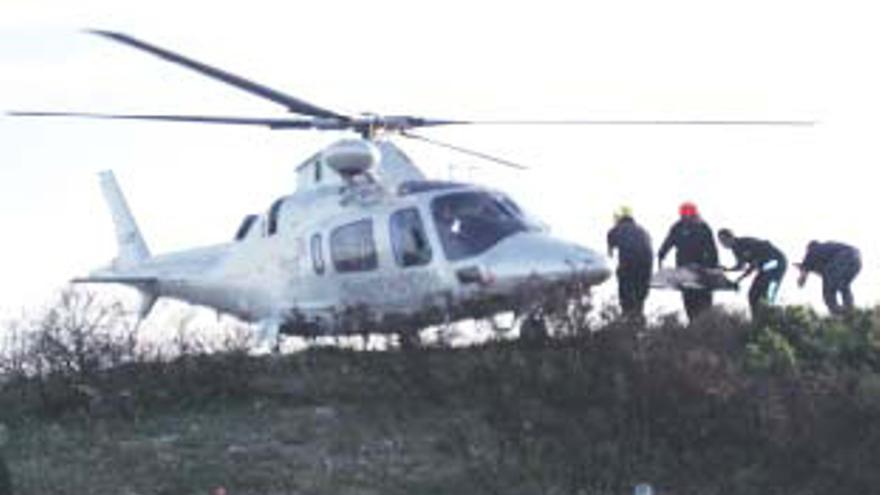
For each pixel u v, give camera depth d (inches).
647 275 1062.4
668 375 880.3
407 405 890.7
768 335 954.1
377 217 1029.8
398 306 1015.0
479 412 879.1
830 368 938.1
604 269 985.5
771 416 861.2
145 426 868.6
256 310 1126.4
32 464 797.9
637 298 1060.5
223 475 789.2
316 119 1096.8
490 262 984.9
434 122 1104.8
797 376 911.0
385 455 825.5
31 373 920.9
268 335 1030.4
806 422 856.3
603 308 958.4
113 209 1395.2
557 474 816.9
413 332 946.7
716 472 833.5
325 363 956.0
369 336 977.5
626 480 823.1
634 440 850.1
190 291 1190.9
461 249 995.9
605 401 877.8
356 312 997.2
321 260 1056.2
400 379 908.6
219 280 1162.0
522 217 1026.7
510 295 979.3
